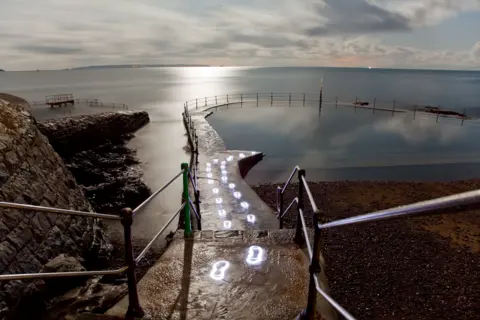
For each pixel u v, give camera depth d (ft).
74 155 60.23
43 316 13.47
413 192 48.08
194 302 10.98
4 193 17.40
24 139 22.40
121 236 31.71
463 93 267.59
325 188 49.47
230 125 110.93
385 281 24.59
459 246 30.81
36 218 18.93
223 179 42.14
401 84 412.36
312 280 8.79
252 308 10.75
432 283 24.62
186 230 15.53
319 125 112.47
